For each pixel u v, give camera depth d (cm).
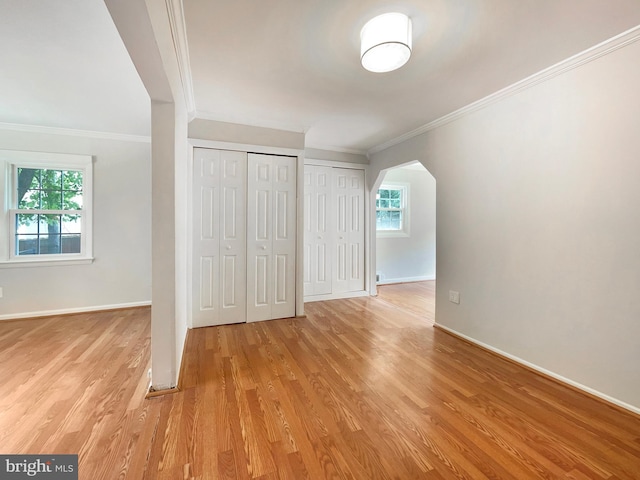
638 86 165
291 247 345
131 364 223
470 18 157
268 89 243
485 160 258
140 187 374
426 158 332
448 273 299
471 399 183
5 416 160
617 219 175
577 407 176
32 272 332
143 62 141
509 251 238
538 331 218
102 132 352
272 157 333
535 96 218
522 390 194
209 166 305
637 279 168
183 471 126
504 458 136
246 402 176
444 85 234
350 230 447
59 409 167
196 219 302
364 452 138
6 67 211
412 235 581
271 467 129
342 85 235
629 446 144
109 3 106
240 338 278
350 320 337
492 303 253
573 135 195
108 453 135
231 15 157
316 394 186
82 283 352
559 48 183
